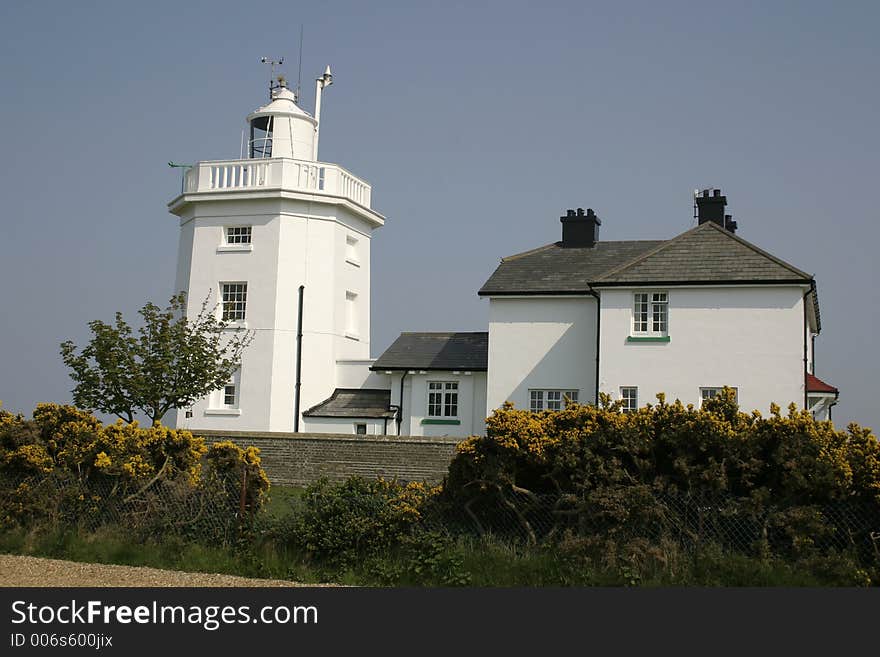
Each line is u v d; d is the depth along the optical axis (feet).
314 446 83.66
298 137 119.85
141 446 51.01
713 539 41.55
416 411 105.09
